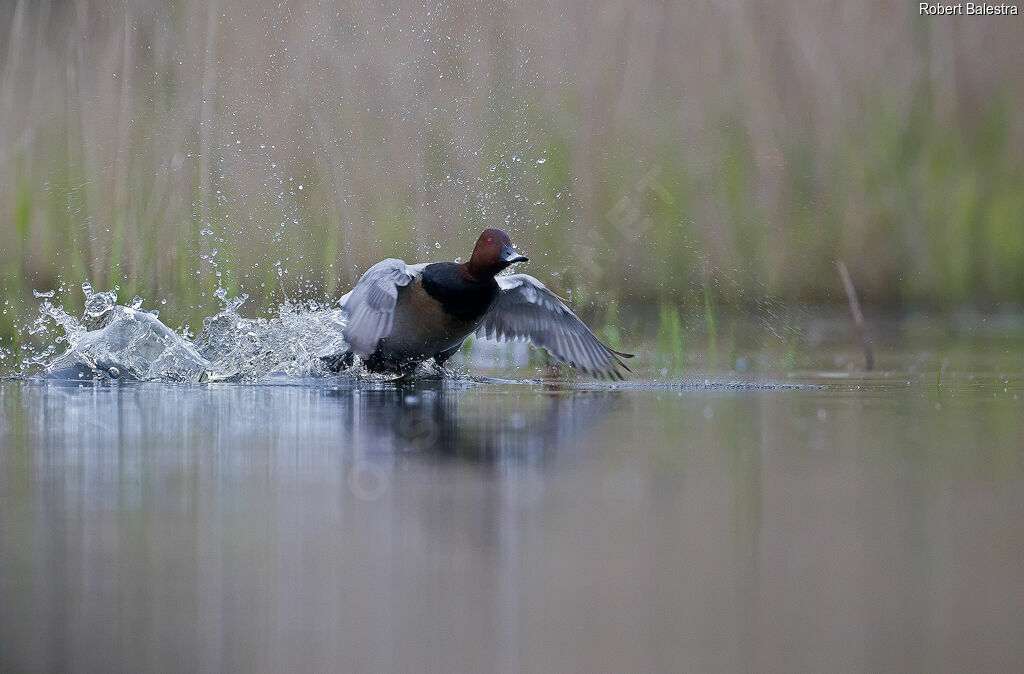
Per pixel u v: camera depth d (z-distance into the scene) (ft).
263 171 53.16
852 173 60.59
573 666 13.64
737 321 54.08
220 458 23.44
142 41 54.54
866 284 60.59
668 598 15.80
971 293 61.72
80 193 52.11
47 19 54.03
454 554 17.43
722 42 59.72
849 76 61.05
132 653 13.83
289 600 15.53
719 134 59.41
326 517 19.06
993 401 33.12
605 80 58.44
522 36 57.77
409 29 56.24
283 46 54.70
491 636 14.49
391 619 14.96
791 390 36.01
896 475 22.67
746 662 13.84
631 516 19.57
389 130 54.85
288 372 38.34
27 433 26.09
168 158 50.11
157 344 37.60
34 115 52.54
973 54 62.95
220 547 17.54
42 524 18.62
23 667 13.46
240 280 50.65
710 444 25.81
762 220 59.00
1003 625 14.92
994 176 62.59
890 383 37.70
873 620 15.12
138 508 19.48
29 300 49.01
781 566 17.16
